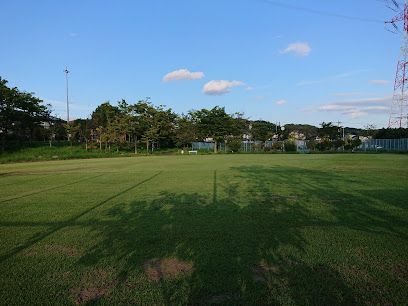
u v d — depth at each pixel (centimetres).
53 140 5909
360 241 589
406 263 487
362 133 7762
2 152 4500
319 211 834
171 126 6009
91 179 1680
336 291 404
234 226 701
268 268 475
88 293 412
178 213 839
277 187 1276
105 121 5931
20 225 741
